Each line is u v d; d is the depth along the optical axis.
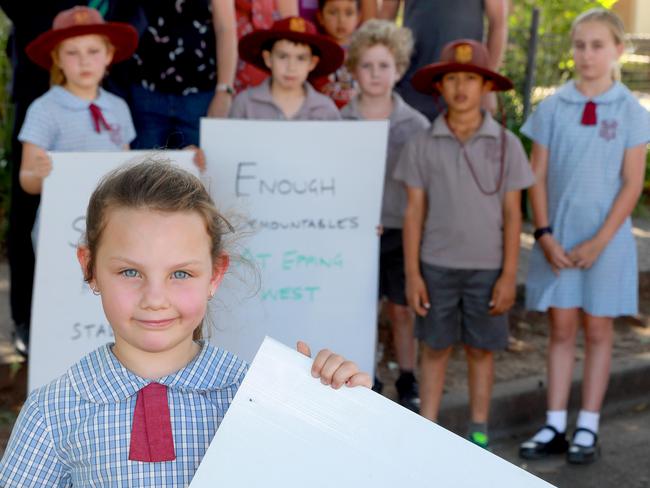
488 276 4.53
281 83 4.88
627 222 4.84
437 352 4.65
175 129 5.20
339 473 1.84
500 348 4.59
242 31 5.55
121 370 1.94
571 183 4.81
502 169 4.50
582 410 4.93
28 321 5.09
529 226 7.94
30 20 4.93
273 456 1.84
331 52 4.98
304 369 1.89
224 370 1.99
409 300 4.64
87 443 1.91
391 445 1.86
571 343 4.93
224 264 2.08
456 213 4.50
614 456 4.97
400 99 5.20
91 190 4.09
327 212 4.55
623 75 12.06
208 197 1.98
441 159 4.52
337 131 4.50
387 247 5.07
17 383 4.99
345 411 1.87
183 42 5.09
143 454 1.90
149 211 1.88
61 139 4.43
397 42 5.08
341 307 4.61
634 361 5.79
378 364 5.59
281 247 4.53
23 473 1.92
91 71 4.43
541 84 8.94
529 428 5.30
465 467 1.84
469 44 4.54
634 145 4.75
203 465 1.83
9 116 7.06
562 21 9.71
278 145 4.46
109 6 4.95
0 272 6.33
